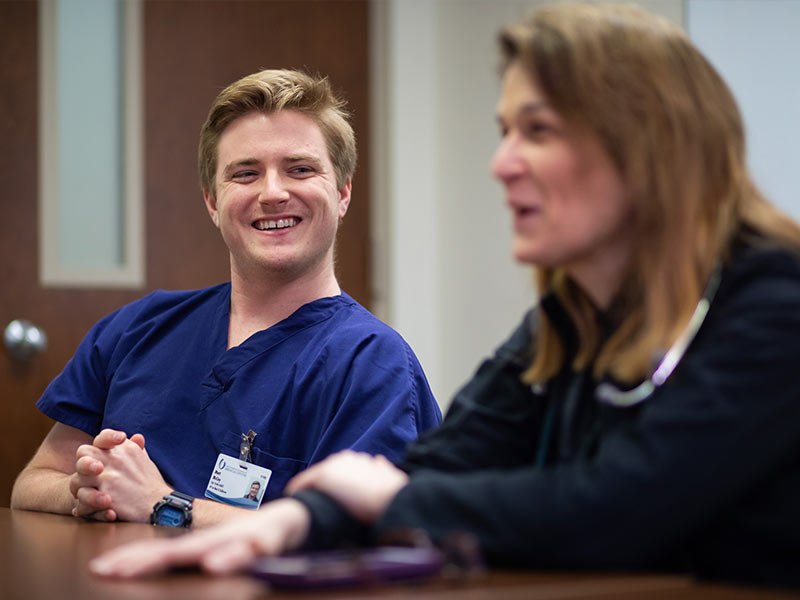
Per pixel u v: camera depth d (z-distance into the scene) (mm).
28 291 3160
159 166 3365
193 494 1878
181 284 3375
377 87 3695
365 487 1062
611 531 951
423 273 3652
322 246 2004
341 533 1046
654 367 1035
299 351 1946
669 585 882
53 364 3176
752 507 989
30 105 3191
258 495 1836
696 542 1021
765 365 958
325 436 1821
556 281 1200
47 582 978
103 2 3311
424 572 884
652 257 1056
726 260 1056
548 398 1258
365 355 1896
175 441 1936
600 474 969
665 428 965
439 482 1025
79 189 3256
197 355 2008
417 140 3670
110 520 1758
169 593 870
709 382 970
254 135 2008
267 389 1914
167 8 3406
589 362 1168
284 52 3586
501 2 3709
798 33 2791
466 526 986
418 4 3695
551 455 1229
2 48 3164
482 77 3760
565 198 1053
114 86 3326
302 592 836
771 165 2822
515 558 970
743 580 996
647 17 1093
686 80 1071
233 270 2051
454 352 3684
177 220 3383
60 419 2074
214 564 954
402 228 3629
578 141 1047
